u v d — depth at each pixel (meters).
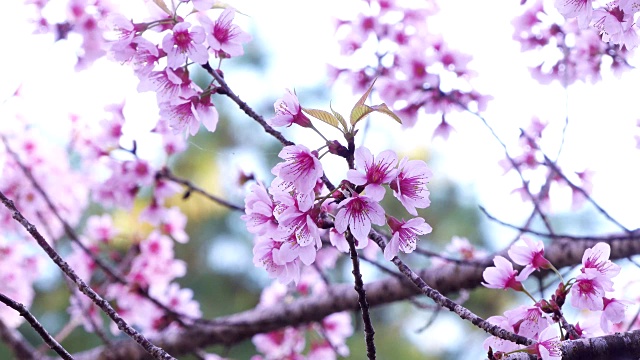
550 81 1.76
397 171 1.35
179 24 1.43
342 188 1.36
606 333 1.43
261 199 1.39
